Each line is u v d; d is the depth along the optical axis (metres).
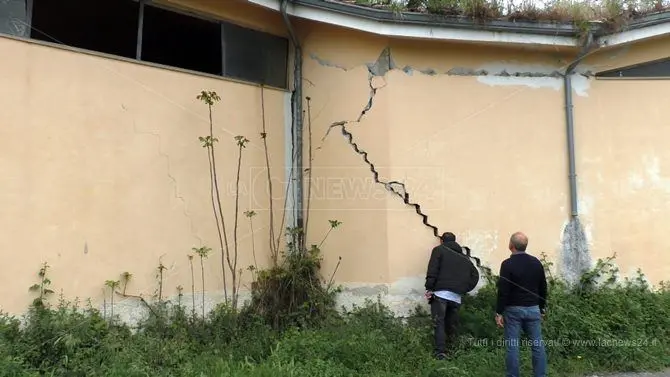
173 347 5.63
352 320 6.66
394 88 7.08
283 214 7.45
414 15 6.79
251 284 7.01
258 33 7.57
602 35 7.18
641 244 7.62
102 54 6.02
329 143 7.36
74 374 4.91
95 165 5.89
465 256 6.50
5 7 5.55
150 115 6.34
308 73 7.64
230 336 6.23
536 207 7.41
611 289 7.35
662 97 7.91
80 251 5.71
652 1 7.38
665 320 6.80
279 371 4.99
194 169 6.66
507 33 7.12
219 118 6.95
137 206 6.16
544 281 5.47
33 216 5.45
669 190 7.77
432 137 7.15
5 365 4.51
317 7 6.95
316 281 7.14
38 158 5.52
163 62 6.76
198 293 6.54
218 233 6.80
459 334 6.36
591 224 7.54
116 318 5.88
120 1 6.39
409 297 6.85
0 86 5.34
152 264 6.21
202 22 7.08
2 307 5.20
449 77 7.32
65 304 5.54
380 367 5.58
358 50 7.24
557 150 7.57
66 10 6.08
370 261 6.93
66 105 5.73
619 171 7.70
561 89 7.69
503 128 7.42
